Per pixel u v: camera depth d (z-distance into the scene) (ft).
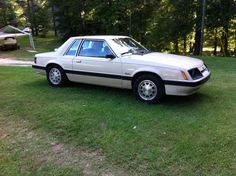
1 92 24.43
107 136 15.37
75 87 24.82
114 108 19.21
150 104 19.77
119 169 12.67
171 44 95.86
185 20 84.23
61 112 18.85
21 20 154.81
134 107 19.30
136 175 12.19
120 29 104.12
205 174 11.94
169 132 15.52
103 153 13.93
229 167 12.30
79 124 16.97
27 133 16.56
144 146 14.23
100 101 20.77
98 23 114.93
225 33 84.17
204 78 19.45
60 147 14.83
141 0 98.78
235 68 39.04
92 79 22.39
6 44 96.89
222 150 13.56
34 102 21.25
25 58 74.38
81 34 120.67
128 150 13.96
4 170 13.17
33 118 18.39
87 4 110.63
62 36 127.13
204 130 15.61
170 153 13.48
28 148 14.94
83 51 22.79
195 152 13.46
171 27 86.38
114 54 20.84
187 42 99.25
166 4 89.51
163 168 12.47
